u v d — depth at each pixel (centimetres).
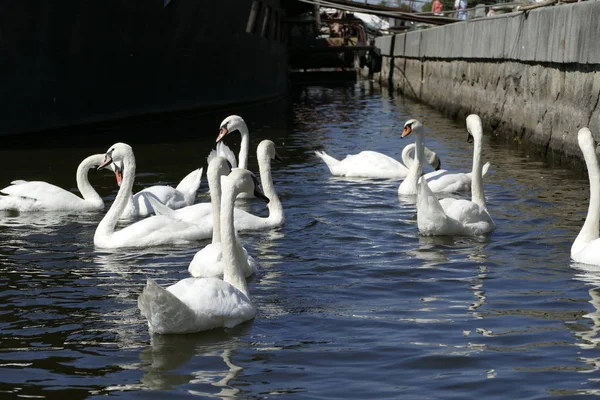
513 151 2273
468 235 1239
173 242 1235
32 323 848
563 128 1992
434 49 4034
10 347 779
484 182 1731
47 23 2591
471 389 662
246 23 4147
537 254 1109
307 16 5534
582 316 838
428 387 669
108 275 1048
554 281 973
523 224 1302
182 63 3503
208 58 3744
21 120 2564
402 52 5328
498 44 2691
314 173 1936
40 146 2378
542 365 709
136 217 1455
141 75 3195
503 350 747
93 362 736
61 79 2722
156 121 3297
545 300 897
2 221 1409
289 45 6812
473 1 3909
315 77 7131
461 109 3331
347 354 746
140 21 3114
